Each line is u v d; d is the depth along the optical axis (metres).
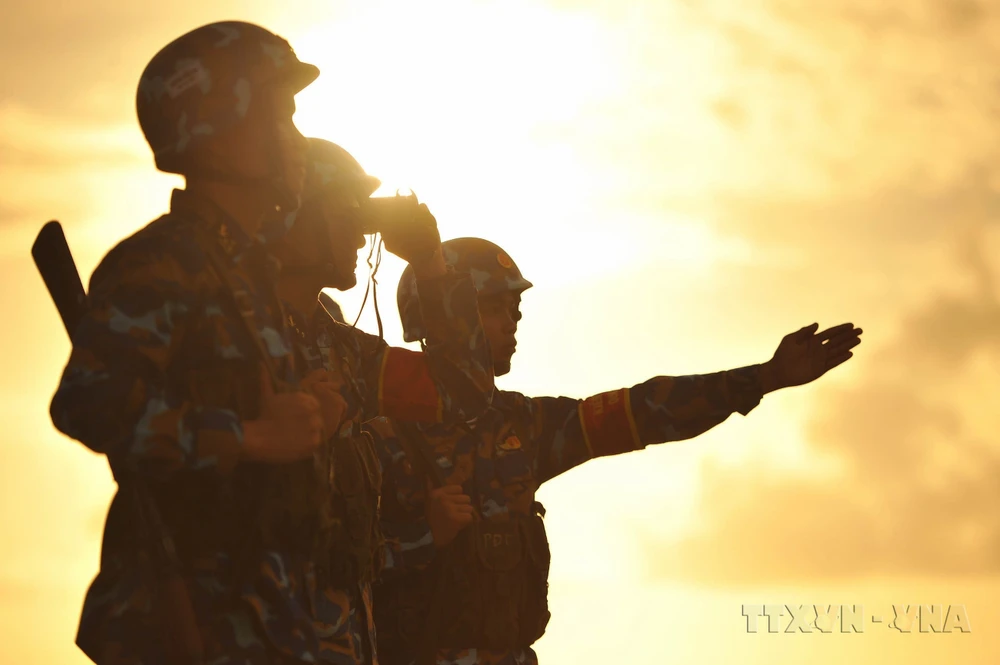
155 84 5.46
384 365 7.41
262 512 5.32
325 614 5.64
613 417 8.45
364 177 6.73
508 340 9.06
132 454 4.79
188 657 5.06
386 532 8.18
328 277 6.58
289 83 5.64
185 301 5.09
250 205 5.57
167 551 5.10
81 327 4.90
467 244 9.15
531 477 8.48
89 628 5.14
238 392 5.21
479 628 8.17
